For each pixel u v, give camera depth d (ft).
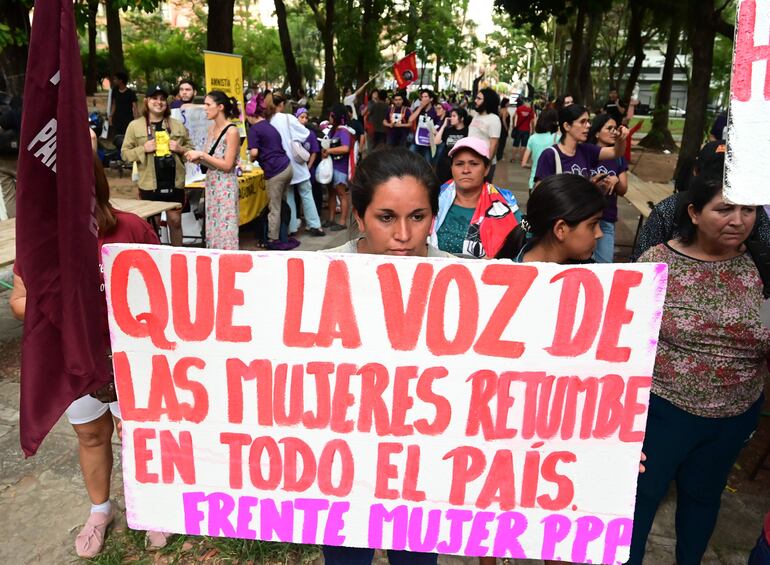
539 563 8.04
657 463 6.79
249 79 181.68
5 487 9.28
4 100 18.12
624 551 5.36
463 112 25.23
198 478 5.41
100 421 7.62
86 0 23.82
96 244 4.98
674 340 6.47
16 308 6.74
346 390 5.14
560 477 5.25
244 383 5.17
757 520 9.11
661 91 68.49
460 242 9.71
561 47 113.50
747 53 3.51
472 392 5.09
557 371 5.04
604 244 14.87
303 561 8.00
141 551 8.07
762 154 3.56
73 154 4.60
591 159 14.07
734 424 6.64
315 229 24.73
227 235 17.98
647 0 53.16
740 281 6.33
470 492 5.29
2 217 16.70
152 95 18.48
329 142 25.14
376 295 4.94
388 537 5.43
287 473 5.34
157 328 5.11
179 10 216.74
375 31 96.84
